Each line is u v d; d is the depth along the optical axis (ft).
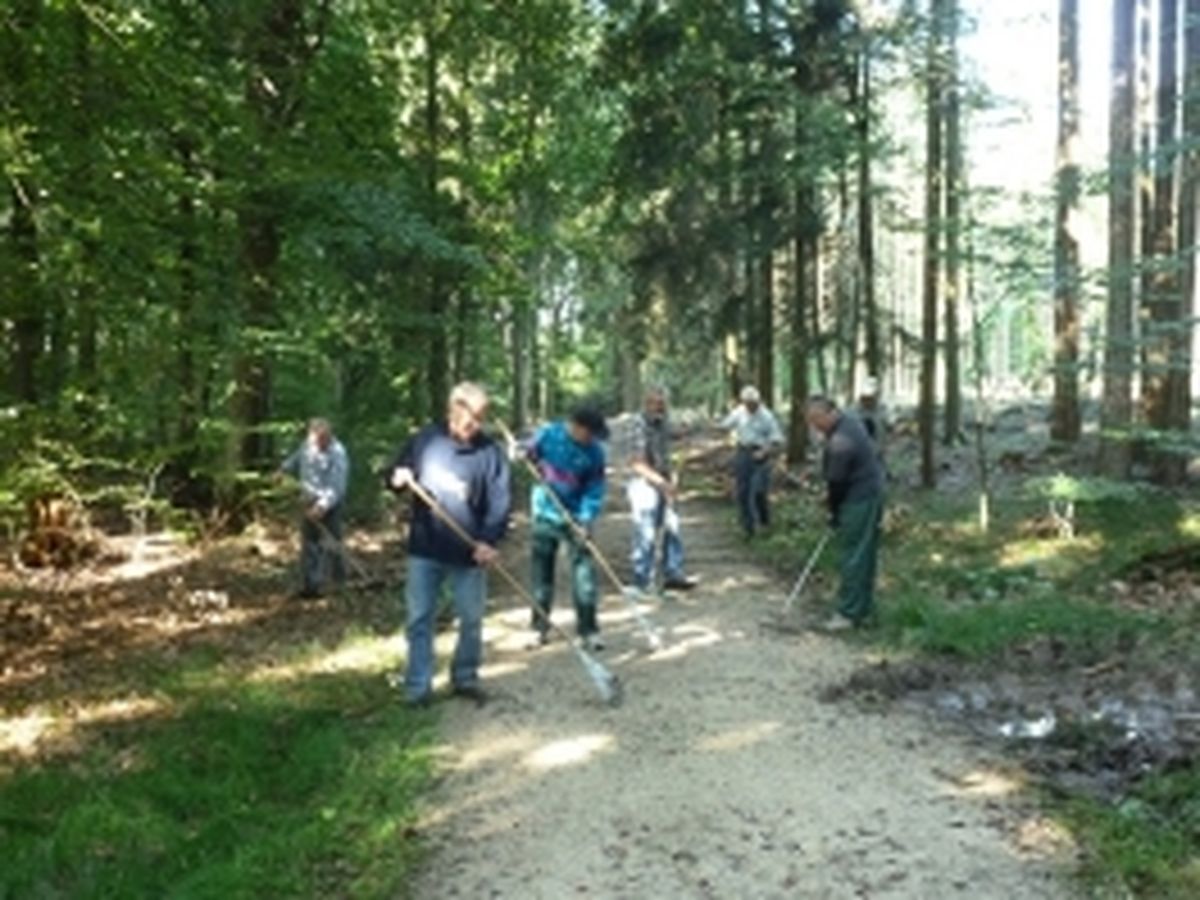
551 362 121.19
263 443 46.29
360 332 48.21
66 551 37.88
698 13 58.34
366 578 36.86
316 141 33.86
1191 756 18.17
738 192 63.10
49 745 21.09
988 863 15.01
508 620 30.71
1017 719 21.08
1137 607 29.50
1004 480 52.80
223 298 32.17
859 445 28.40
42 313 29.66
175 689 24.35
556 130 78.07
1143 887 14.25
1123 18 45.83
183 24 30.78
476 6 59.00
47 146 25.27
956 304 61.93
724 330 67.05
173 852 16.49
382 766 19.08
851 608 28.55
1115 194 42.60
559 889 14.66
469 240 56.44
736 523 50.47
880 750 19.39
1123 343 35.96
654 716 21.53
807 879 14.70
